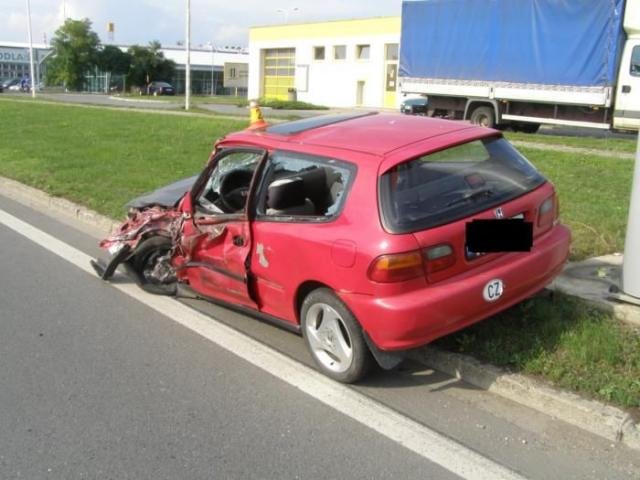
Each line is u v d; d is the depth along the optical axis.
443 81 22.80
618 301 5.02
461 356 4.34
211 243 5.13
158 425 3.83
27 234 8.35
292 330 4.68
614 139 19.14
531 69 20.08
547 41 19.55
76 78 85.00
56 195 10.29
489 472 3.30
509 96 20.83
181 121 24.06
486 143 4.54
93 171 12.33
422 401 4.04
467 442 3.57
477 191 4.19
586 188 9.95
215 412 3.96
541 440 3.58
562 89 19.42
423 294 3.84
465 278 3.99
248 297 4.88
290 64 53.75
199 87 93.44
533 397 3.91
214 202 5.37
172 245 5.86
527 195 4.37
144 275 6.14
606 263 6.08
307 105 40.44
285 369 4.51
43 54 109.62
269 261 4.55
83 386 4.32
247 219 4.75
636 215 4.87
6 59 108.31
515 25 20.28
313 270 4.20
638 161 4.82
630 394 3.74
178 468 3.41
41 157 14.45
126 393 4.22
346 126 4.79
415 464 3.39
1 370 4.57
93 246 7.78
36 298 6.01
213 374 4.47
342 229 4.03
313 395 4.14
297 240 4.29
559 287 5.39
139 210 6.43
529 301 5.07
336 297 4.12
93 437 3.71
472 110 22.28
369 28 45.47
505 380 4.05
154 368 4.57
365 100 46.59
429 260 3.85
